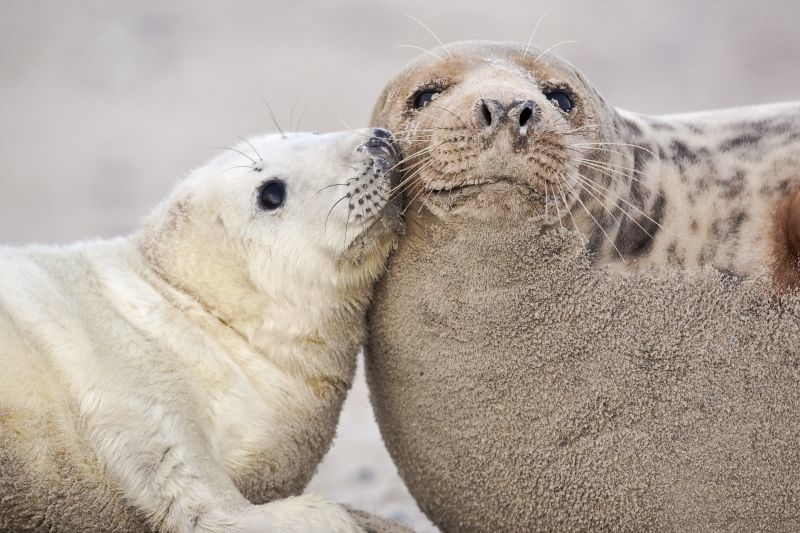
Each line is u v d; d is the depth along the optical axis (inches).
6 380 615.2
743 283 616.7
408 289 642.8
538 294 609.3
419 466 664.4
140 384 633.6
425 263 633.0
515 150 571.8
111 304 681.6
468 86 621.9
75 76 2608.3
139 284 698.8
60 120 2410.2
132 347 655.1
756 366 600.4
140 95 2532.0
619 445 600.4
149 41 2753.4
